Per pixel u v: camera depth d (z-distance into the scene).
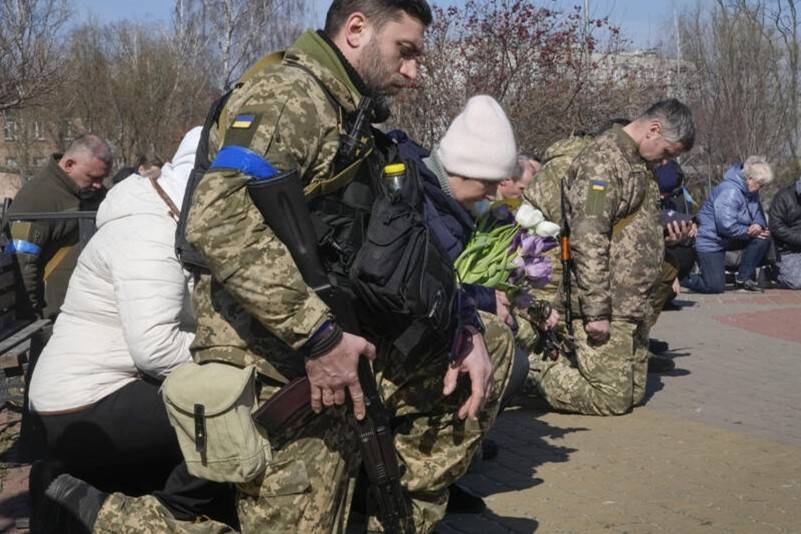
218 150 2.98
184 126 31.20
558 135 13.94
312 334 2.76
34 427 4.18
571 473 5.00
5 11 19.95
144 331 3.58
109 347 3.78
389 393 3.31
